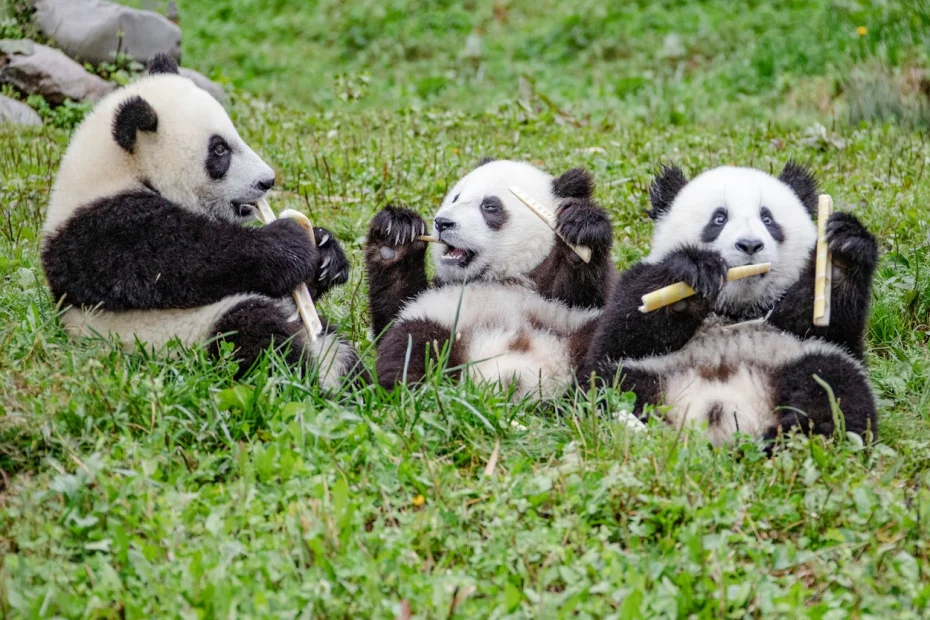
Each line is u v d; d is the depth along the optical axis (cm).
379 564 505
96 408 622
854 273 655
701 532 543
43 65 1470
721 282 656
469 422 646
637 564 522
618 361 696
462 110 1758
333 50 2392
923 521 552
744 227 690
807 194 768
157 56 840
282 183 1252
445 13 2569
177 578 499
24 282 834
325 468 586
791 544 534
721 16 2423
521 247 813
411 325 763
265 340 703
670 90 1978
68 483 555
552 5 2602
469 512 555
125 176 736
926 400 743
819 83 1892
